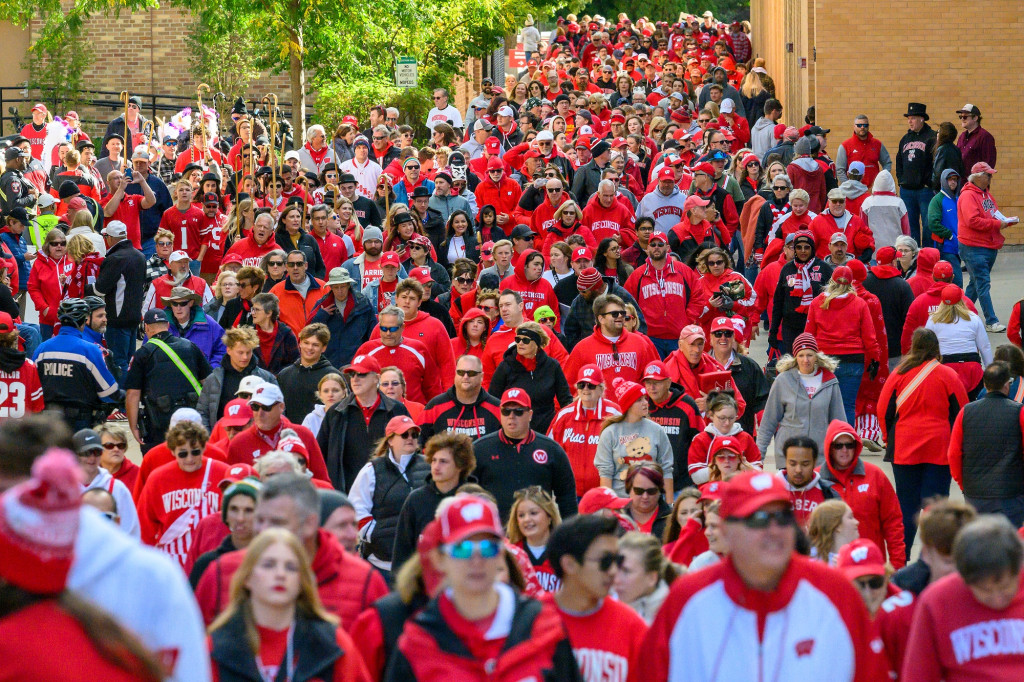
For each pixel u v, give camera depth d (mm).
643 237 32969
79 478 6984
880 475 18750
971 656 9977
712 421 21312
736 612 9375
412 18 55219
